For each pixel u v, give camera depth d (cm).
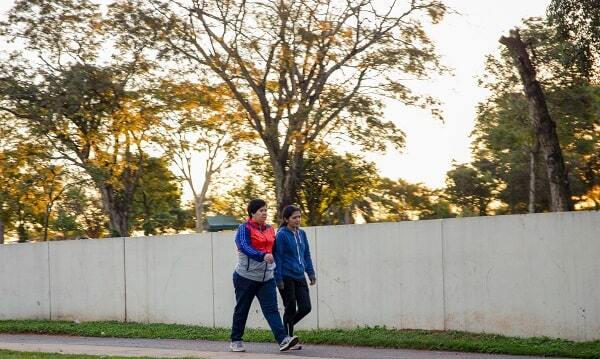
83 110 3534
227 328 1441
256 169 4338
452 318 1195
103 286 1655
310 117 3153
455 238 1195
